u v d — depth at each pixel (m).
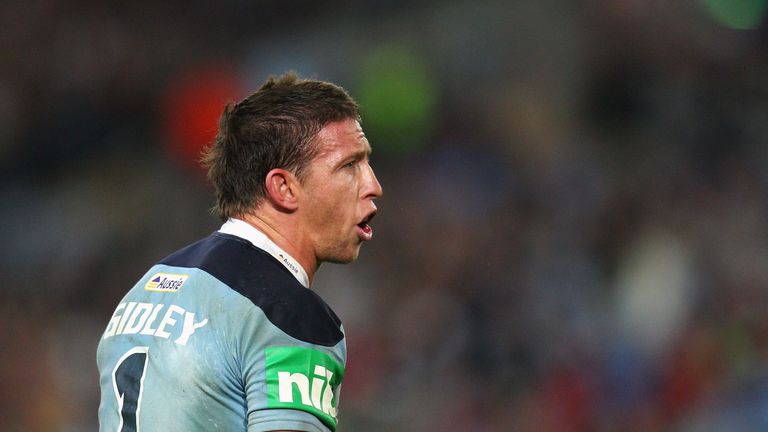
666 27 51.22
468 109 51.59
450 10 55.88
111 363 9.55
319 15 58.69
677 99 49.34
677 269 37.50
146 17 57.94
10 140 54.47
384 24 56.56
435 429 34.22
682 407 29.84
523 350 35.66
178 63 56.78
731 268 36.78
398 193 47.47
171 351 9.14
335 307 40.25
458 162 49.16
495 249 42.16
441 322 37.50
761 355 27.56
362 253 43.56
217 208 10.20
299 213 9.67
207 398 8.98
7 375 34.22
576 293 39.47
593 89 50.97
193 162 49.91
